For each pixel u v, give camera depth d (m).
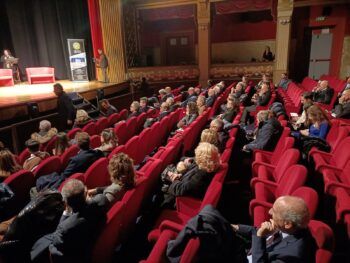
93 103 6.59
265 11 8.77
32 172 2.15
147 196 2.07
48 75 7.71
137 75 8.68
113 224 1.39
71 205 1.34
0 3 7.46
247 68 8.26
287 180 1.74
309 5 8.04
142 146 3.04
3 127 4.25
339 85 5.91
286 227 1.14
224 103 5.32
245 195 2.46
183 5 8.34
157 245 1.29
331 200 1.80
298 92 4.99
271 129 2.74
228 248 1.15
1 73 7.02
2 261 1.47
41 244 1.47
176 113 4.24
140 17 8.84
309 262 1.13
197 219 1.14
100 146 2.95
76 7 8.54
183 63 9.51
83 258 1.33
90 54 9.06
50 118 5.03
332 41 8.43
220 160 1.91
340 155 2.20
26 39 7.89
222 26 9.26
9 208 1.91
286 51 7.74
